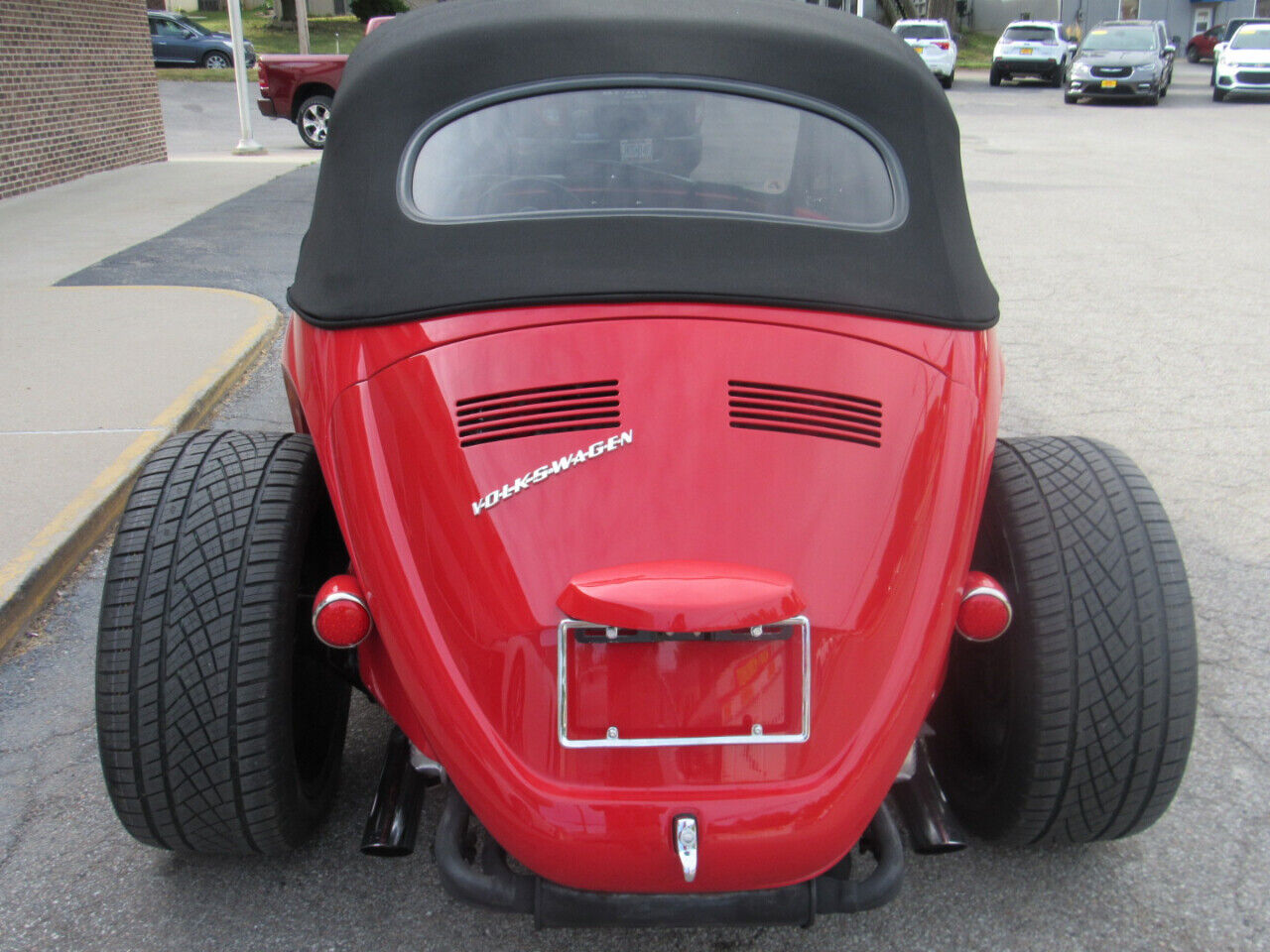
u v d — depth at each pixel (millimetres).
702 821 1964
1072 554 2354
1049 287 8438
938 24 33000
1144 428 5480
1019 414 5680
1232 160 16344
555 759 2020
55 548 3975
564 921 2102
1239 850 2711
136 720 2279
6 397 5551
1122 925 2480
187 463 2529
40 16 12305
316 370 2498
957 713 2730
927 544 2209
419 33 2594
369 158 2537
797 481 2172
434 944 2447
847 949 2424
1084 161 16203
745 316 2359
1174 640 2320
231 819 2369
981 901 2553
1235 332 7195
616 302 2361
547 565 2082
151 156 15227
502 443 2199
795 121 2580
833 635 2070
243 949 2428
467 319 2361
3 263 8711
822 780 2025
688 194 2574
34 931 2473
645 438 2195
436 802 2885
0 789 2947
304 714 2668
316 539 2684
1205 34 45969
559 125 2553
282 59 17641
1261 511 4582
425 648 2109
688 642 2033
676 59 2572
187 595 2314
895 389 2340
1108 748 2322
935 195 2584
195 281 8156
